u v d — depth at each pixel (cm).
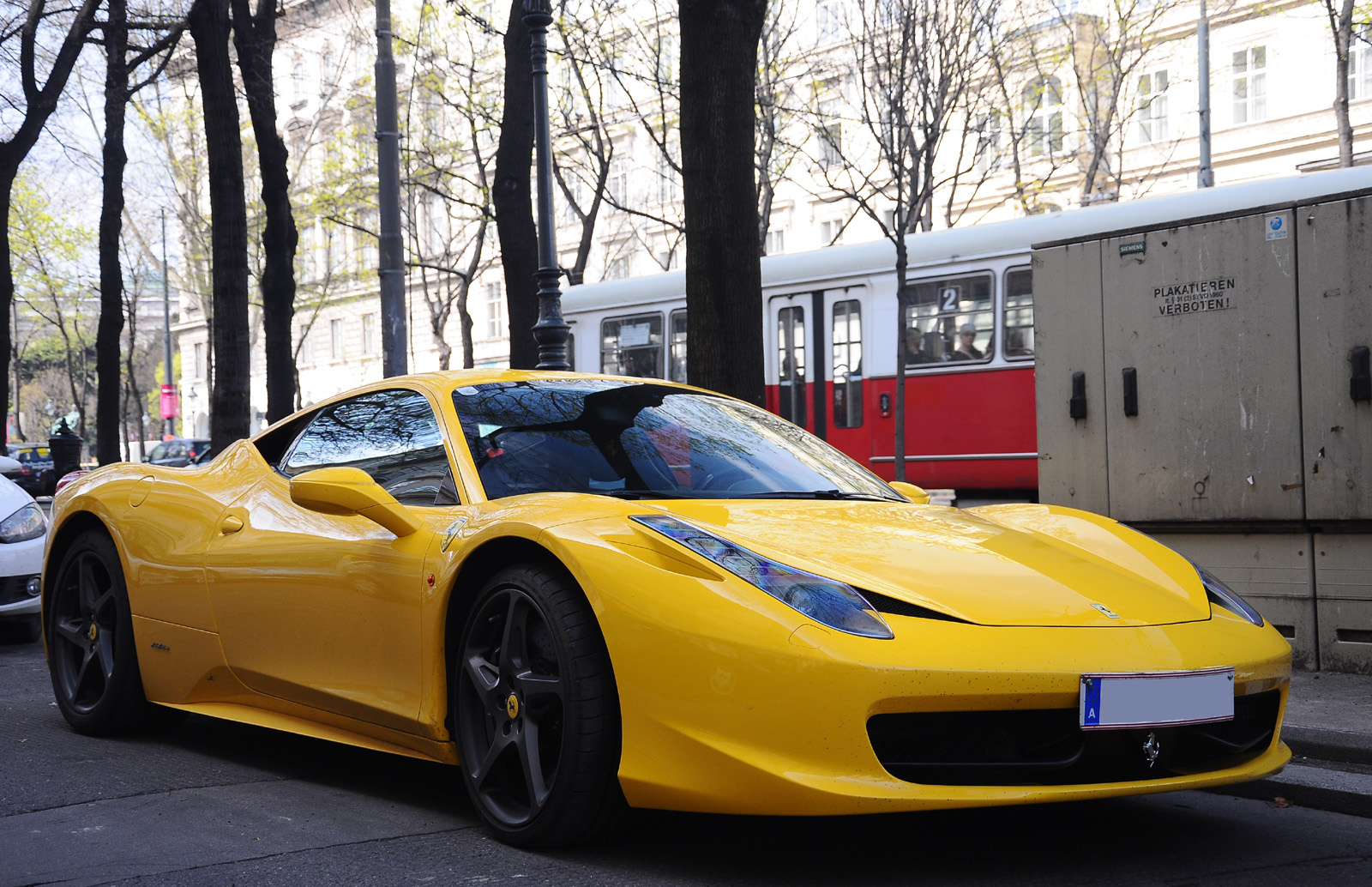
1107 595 294
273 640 381
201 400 5441
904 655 255
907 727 260
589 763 284
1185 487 582
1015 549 315
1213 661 284
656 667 272
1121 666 269
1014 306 1262
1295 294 551
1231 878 290
